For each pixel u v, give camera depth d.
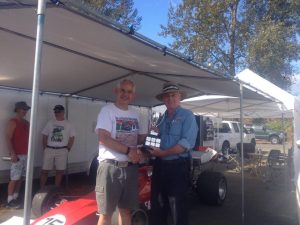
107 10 20.67
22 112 6.93
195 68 4.77
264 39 19.94
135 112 3.97
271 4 21.56
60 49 4.61
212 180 7.63
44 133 7.64
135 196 3.81
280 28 20.45
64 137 7.64
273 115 14.11
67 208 4.44
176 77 6.20
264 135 31.41
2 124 7.37
